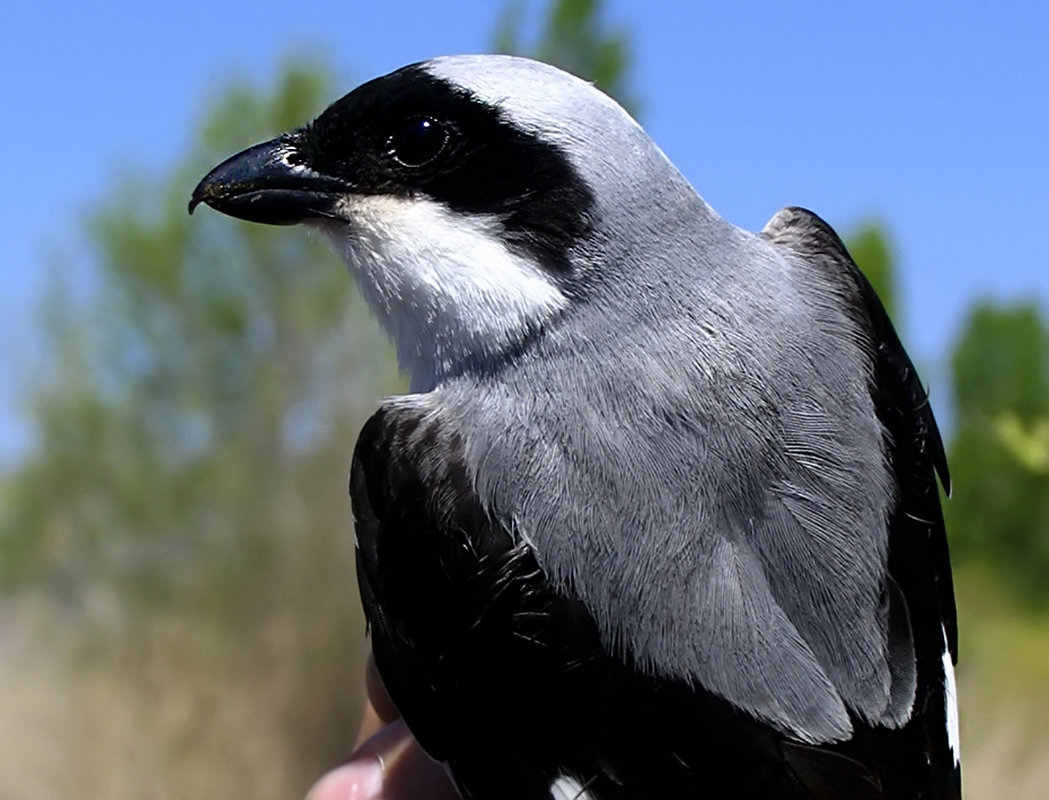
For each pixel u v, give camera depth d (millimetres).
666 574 279
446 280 293
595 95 294
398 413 294
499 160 292
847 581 281
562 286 289
